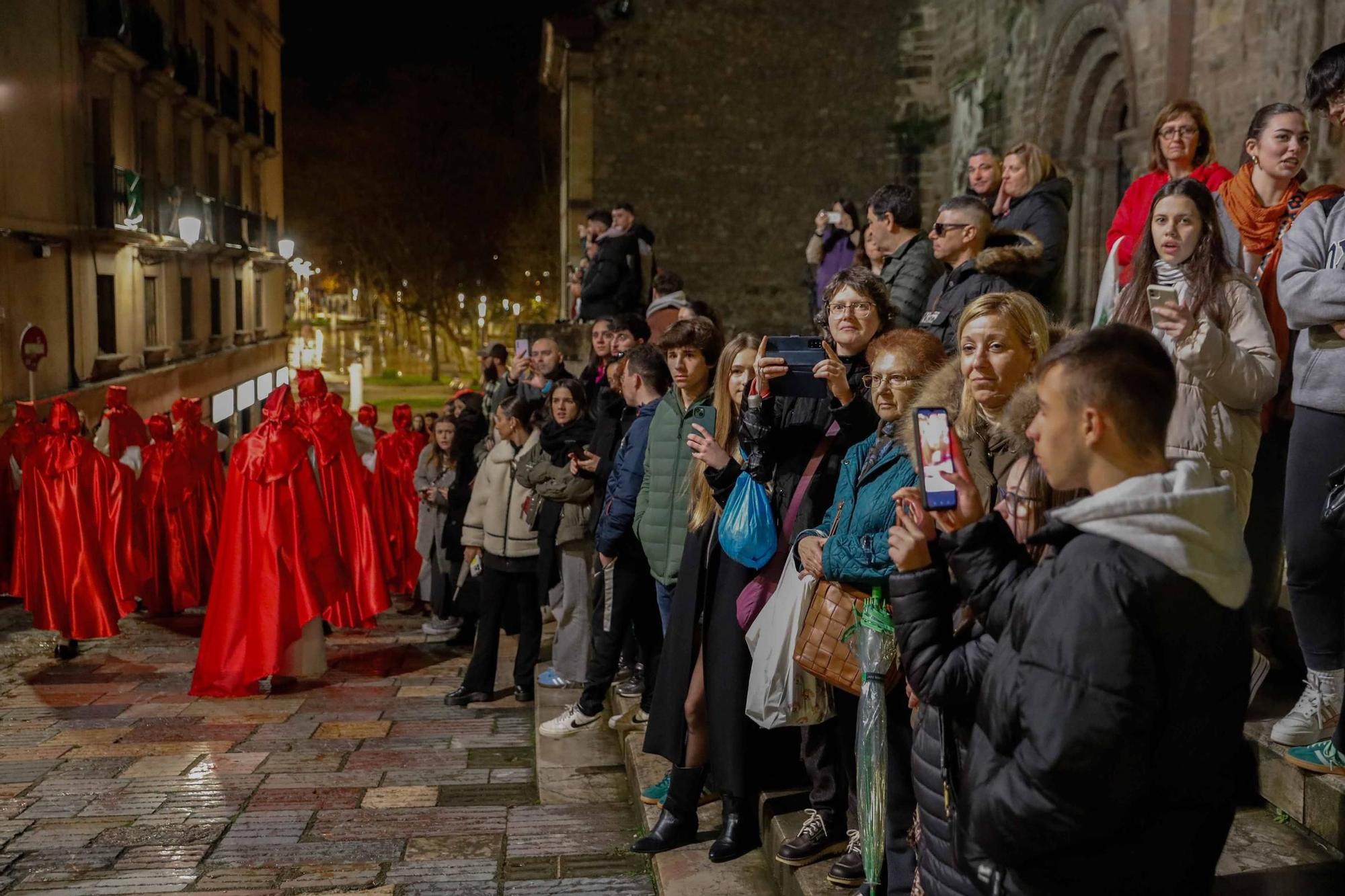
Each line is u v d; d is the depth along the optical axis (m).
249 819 5.08
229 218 25.89
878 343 3.14
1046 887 1.89
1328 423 3.13
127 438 10.67
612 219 12.15
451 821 4.99
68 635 8.31
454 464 9.11
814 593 3.31
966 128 16.75
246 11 27.72
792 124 17.98
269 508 7.43
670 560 4.66
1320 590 3.21
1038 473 2.28
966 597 2.13
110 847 4.76
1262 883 2.87
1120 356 1.86
